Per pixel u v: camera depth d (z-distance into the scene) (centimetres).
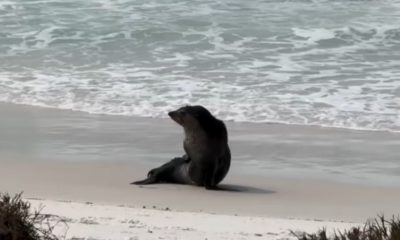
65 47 7119
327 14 8181
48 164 4138
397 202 3556
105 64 6594
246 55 6812
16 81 6106
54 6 8450
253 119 5172
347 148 4581
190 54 6869
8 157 4266
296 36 7400
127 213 3041
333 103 5478
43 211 2934
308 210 3400
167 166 3934
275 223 2981
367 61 6625
